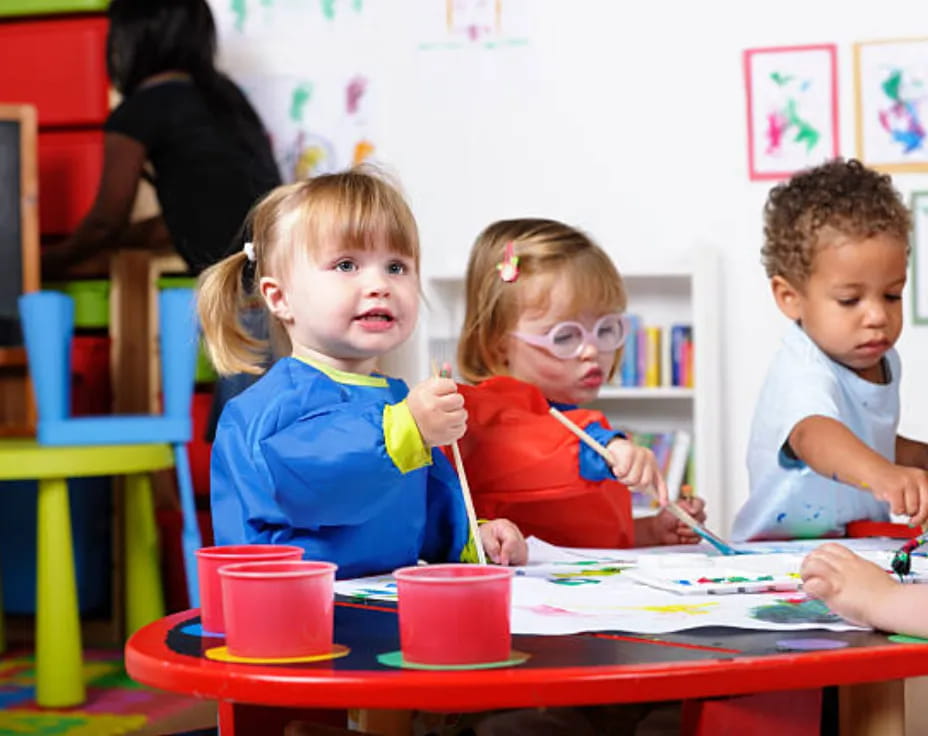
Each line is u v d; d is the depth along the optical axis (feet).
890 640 2.39
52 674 7.43
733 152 10.57
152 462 7.68
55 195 10.48
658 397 10.66
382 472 3.36
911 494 4.36
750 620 2.60
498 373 5.71
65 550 7.48
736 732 2.25
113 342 10.07
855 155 10.37
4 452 7.24
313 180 4.17
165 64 9.71
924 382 10.14
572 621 2.60
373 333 3.96
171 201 9.46
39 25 10.51
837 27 10.43
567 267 5.52
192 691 2.21
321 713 2.99
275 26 11.20
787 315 5.64
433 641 2.20
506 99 10.90
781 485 5.24
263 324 5.20
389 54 11.05
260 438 3.55
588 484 4.64
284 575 2.30
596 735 4.11
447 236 10.97
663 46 10.68
